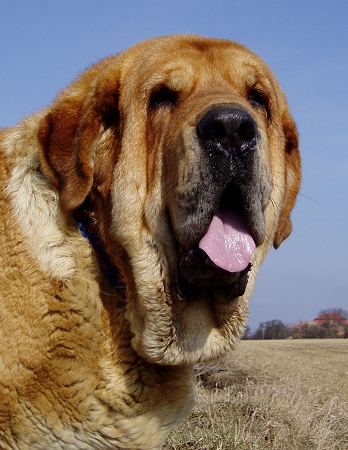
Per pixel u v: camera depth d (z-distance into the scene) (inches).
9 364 40.6
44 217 42.2
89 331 41.1
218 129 40.1
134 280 41.8
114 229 42.2
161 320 41.5
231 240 41.0
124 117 43.2
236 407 73.6
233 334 43.2
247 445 65.2
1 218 42.4
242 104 41.1
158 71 43.7
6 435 40.7
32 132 44.1
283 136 47.9
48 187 42.8
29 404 40.4
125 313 41.9
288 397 79.5
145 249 41.8
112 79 43.8
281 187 46.6
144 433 41.8
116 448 41.6
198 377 92.1
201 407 72.5
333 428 75.2
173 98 43.7
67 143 42.7
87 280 41.7
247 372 105.3
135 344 41.4
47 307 40.9
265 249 45.7
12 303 41.1
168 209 42.0
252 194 41.1
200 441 64.0
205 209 40.4
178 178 41.0
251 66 45.6
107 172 43.2
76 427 40.9
